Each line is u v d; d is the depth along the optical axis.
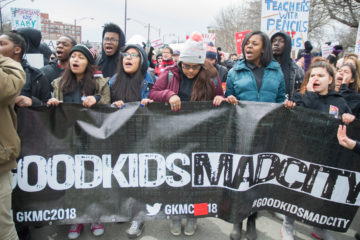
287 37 3.42
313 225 2.62
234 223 2.51
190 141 2.53
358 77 3.11
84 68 2.69
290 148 2.57
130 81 2.81
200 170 2.56
